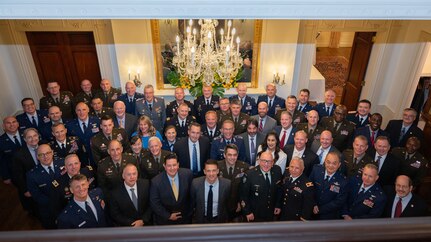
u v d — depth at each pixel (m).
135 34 6.49
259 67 6.98
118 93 6.21
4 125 4.58
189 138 4.45
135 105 5.87
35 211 4.69
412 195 3.53
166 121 5.37
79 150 4.68
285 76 7.00
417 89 7.16
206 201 3.67
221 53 4.68
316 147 4.55
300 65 7.20
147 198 3.67
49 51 7.02
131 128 5.27
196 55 4.66
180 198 3.70
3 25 6.54
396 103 7.25
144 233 0.48
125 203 3.53
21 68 6.98
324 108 5.64
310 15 2.04
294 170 3.66
